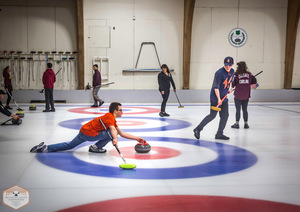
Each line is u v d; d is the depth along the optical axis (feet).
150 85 52.06
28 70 50.31
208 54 52.47
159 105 46.60
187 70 51.19
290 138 21.85
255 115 34.94
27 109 40.06
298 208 9.97
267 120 30.94
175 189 11.55
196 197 10.78
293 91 52.95
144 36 51.37
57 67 50.57
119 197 10.71
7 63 49.90
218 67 52.70
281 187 11.93
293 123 28.96
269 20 52.60
